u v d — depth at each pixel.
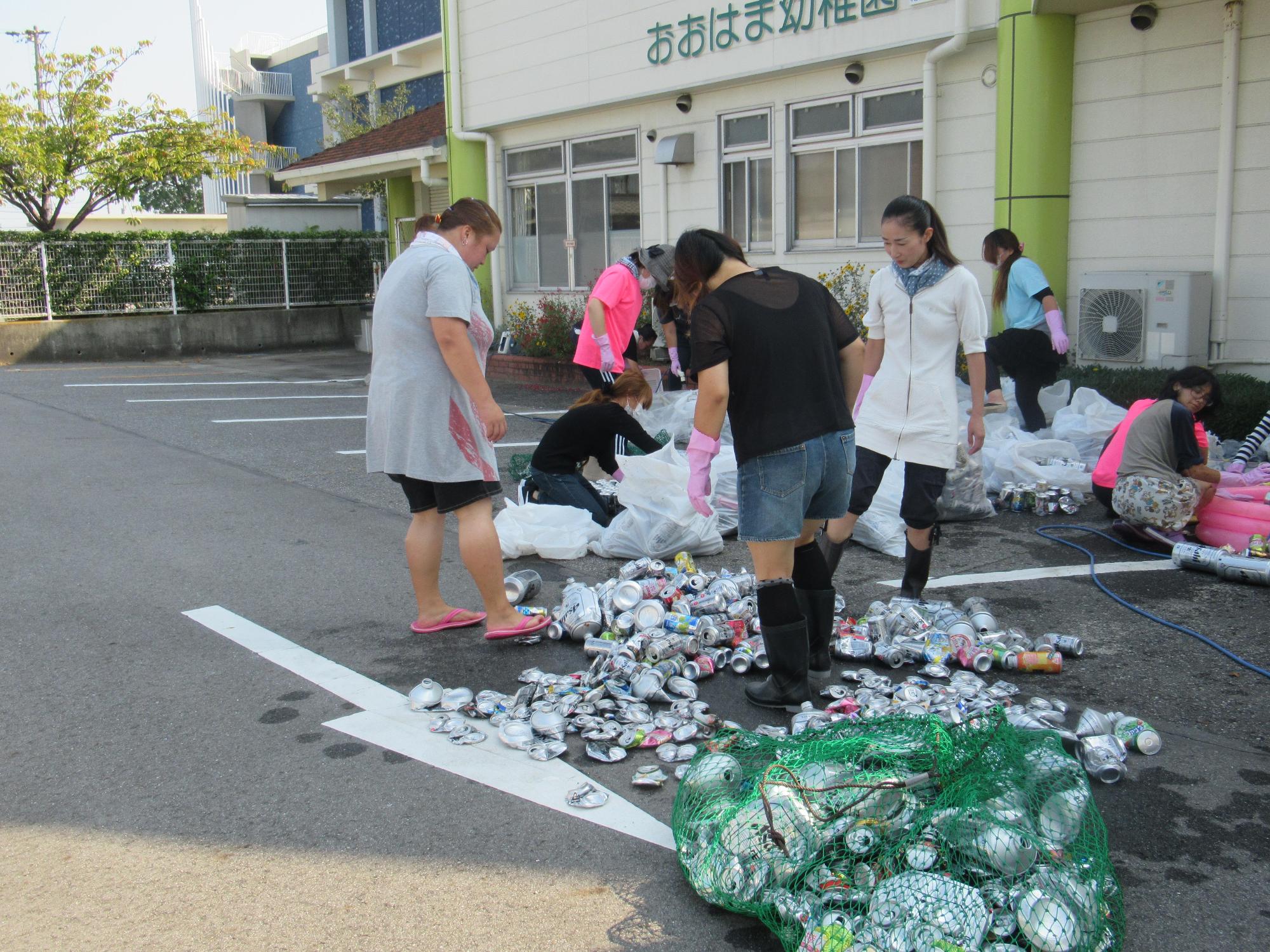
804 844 2.71
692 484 3.76
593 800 3.34
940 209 10.53
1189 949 2.62
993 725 2.94
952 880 2.52
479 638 4.88
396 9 26.19
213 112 27.70
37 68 22.86
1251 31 8.22
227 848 3.13
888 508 6.24
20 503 7.56
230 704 4.15
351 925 2.76
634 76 13.39
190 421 11.38
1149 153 8.95
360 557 6.20
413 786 3.50
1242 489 6.11
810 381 3.77
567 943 2.68
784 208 12.13
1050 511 6.83
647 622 4.68
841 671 4.39
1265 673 4.24
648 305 12.68
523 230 16.36
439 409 4.54
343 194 25.41
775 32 11.55
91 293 19.91
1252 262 8.48
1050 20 9.09
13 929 2.75
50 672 4.48
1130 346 8.89
